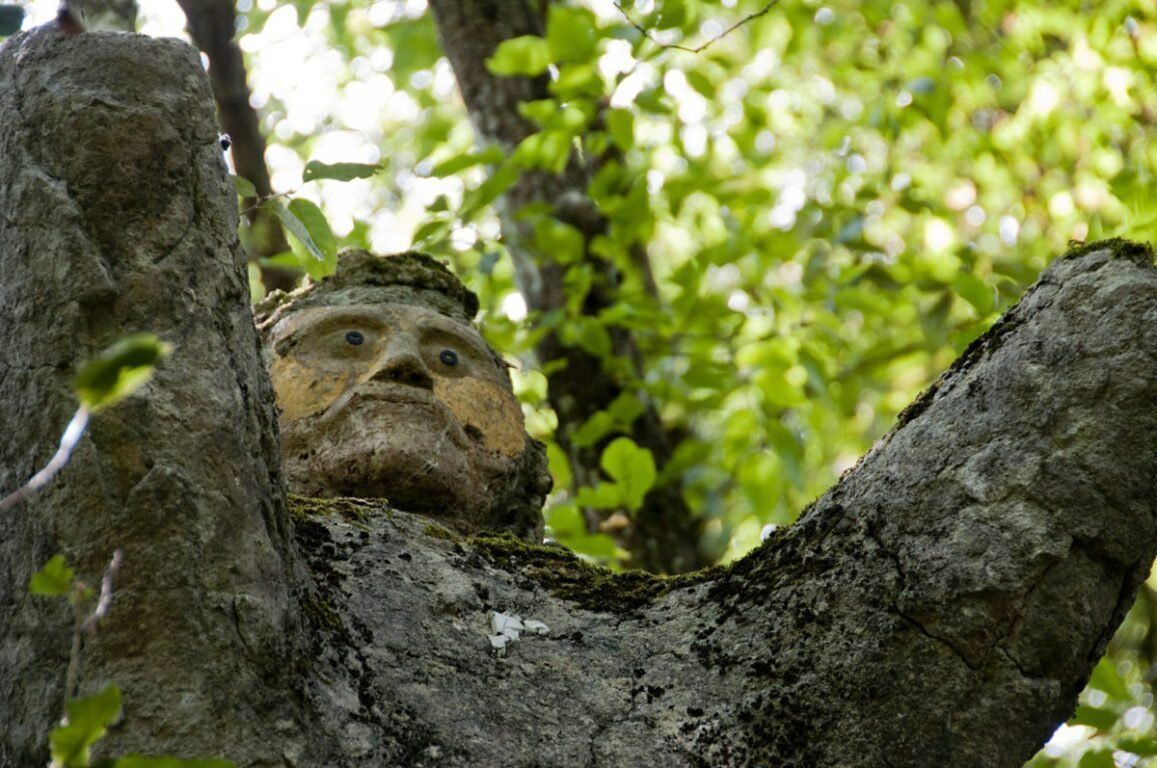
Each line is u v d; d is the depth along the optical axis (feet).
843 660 15.02
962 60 40.11
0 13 15.33
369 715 14.25
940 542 15.03
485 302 37.09
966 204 40.91
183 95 15.33
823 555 15.79
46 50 15.43
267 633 13.58
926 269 35.17
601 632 16.25
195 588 13.38
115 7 17.61
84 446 13.60
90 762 12.59
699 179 36.45
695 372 34.71
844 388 38.22
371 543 16.53
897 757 14.51
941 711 14.58
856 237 36.24
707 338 36.73
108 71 15.16
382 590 15.84
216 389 14.24
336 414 19.95
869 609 15.16
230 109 30.35
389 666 14.93
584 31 29.55
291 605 14.23
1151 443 14.87
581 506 32.14
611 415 32.86
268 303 22.88
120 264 14.40
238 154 30.27
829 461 44.11
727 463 35.27
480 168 42.70
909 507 15.39
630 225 33.37
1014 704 14.57
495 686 15.17
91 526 13.41
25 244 14.52
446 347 21.63
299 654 14.03
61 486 13.56
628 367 33.94
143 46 15.43
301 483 19.49
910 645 14.84
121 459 13.60
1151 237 23.93
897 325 42.88
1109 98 37.91
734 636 15.80
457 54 34.58
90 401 10.50
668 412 38.65
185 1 30.73
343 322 21.29
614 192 33.45
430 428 20.01
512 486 21.30
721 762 14.75
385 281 22.99
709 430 43.83
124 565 13.26
